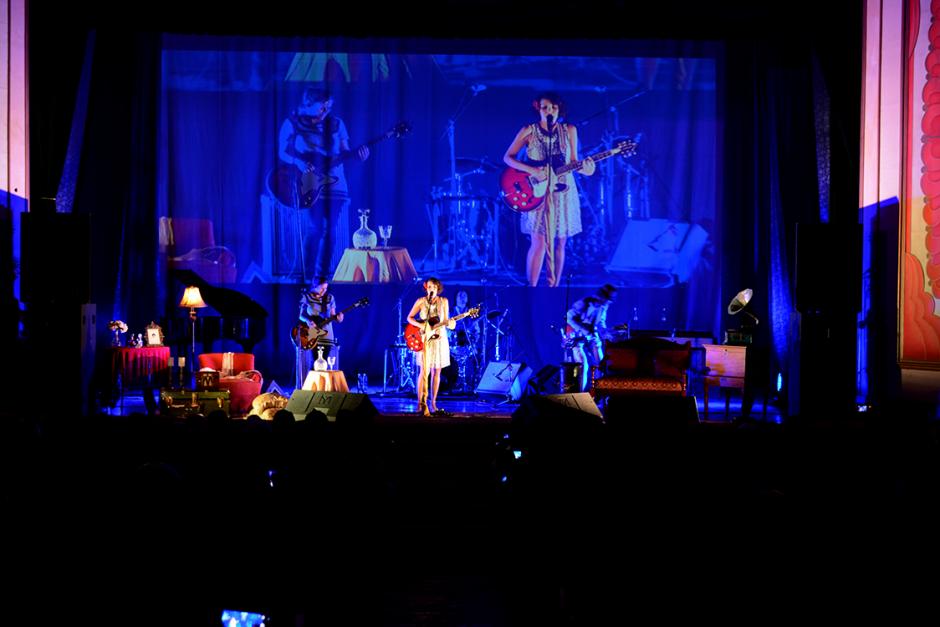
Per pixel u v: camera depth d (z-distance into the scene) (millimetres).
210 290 9102
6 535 2998
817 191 10242
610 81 10820
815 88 10125
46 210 8070
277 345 10805
